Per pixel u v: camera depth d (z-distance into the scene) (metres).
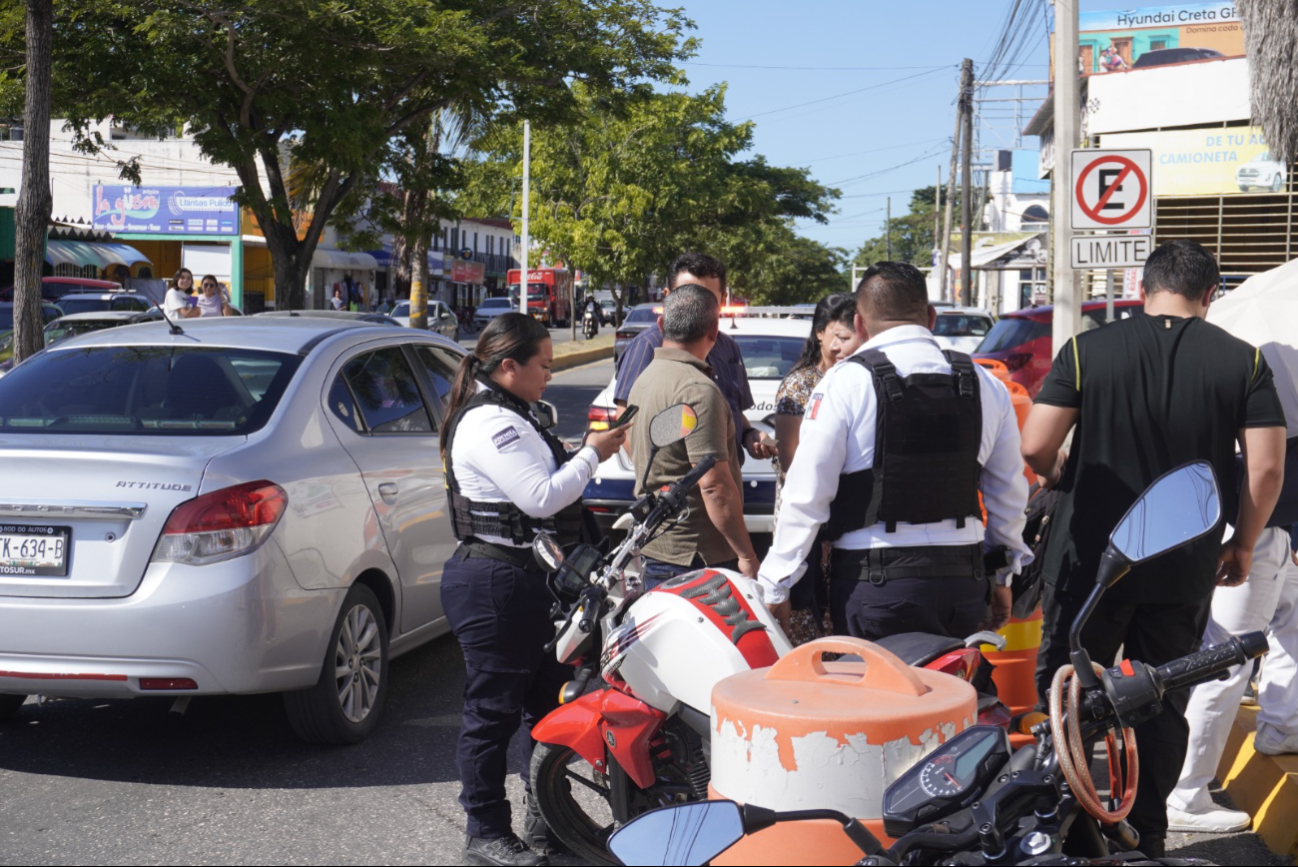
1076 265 8.93
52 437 5.00
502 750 4.07
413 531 5.73
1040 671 3.98
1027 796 2.19
